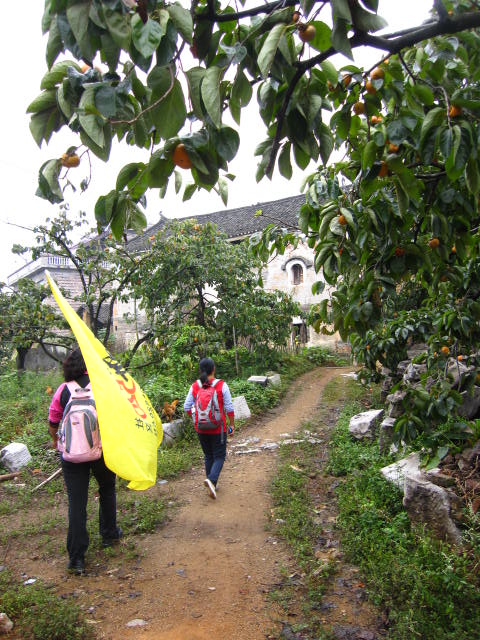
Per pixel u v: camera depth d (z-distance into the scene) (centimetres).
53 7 149
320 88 188
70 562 355
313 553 367
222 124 161
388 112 252
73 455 343
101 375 318
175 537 412
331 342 1817
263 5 188
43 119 160
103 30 146
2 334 936
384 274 247
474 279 352
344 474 539
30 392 1029
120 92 143
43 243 836
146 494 513
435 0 186
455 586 279
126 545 393
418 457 441
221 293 1227
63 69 152
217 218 2173
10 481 562
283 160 211
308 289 1814
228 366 1290
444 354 386
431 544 335
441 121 202
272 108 192
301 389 1191
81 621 290
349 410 854
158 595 323
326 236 249
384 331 590
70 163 159
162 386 834
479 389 460
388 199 234
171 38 146
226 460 641
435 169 283
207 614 299
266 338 1355
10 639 275
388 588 299
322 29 176
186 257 1039
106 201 173
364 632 272
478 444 389
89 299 876
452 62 247
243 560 369
